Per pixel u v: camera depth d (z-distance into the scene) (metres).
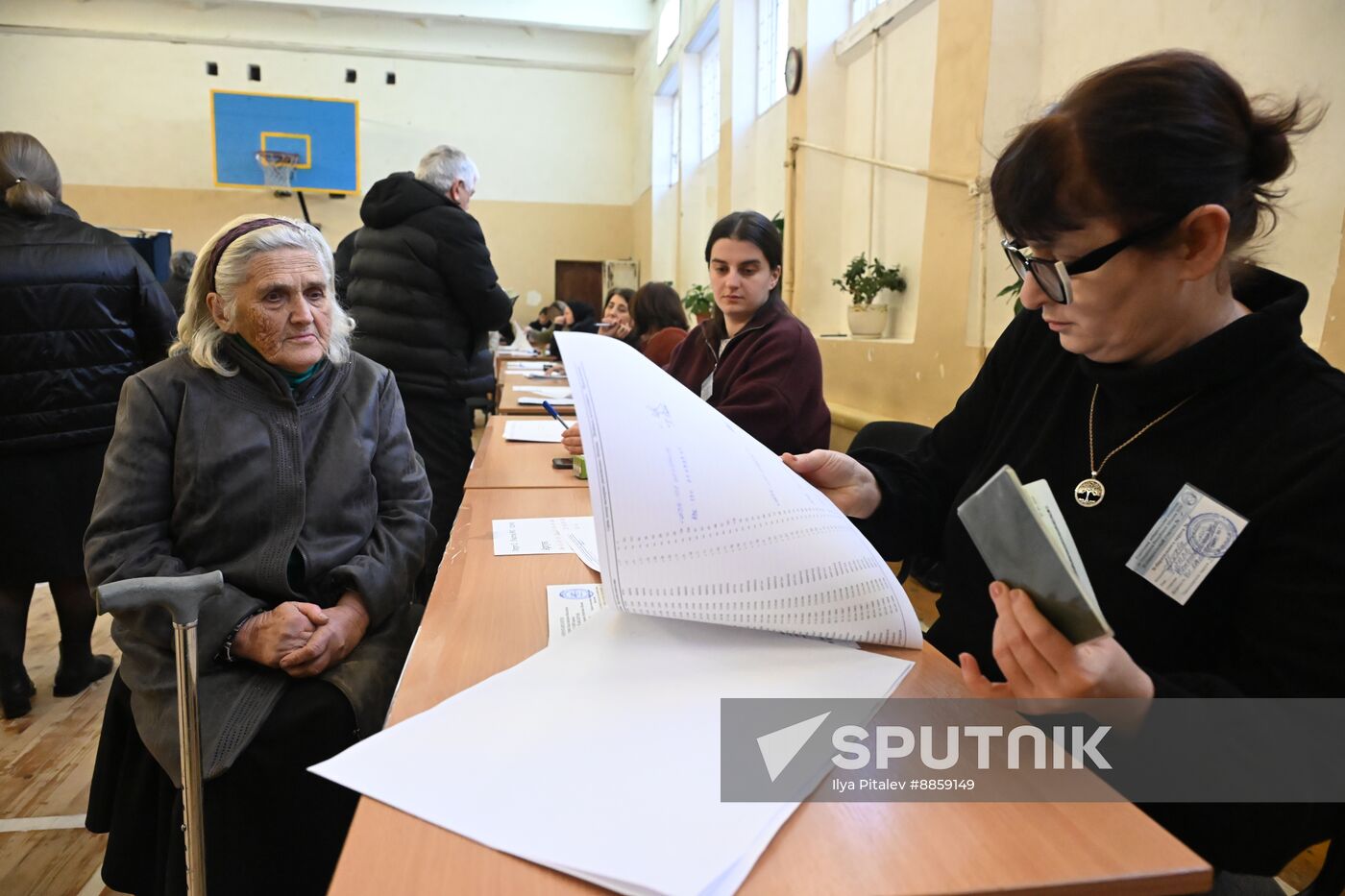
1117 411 0.78
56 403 1.85
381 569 1.19
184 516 1.12
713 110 7.67
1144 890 0.46
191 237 9.70
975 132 2.93
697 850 0.45
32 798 1.66
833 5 4.51
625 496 0.74
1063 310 0.71
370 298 2.40
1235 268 0.71
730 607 0.71
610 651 0.70
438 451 2.50
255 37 9.58
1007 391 0.95
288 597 1.13
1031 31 2.81
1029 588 0.54
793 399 1.79
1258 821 0.58
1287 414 0.66
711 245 1.94
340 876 0.43
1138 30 2.35
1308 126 0.65
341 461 1.21
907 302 3.92
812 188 4.62
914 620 0.73
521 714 0.59
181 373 1.15
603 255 10.84
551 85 10.47
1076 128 0.63
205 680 1.03
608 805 0.49
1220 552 0.66
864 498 0.94
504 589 0.92
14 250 1.78
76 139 9.30
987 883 0.45
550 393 3.05
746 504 0.76
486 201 10.52
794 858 0.46
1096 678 0.52
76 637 2.08
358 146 9.99
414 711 0.62
